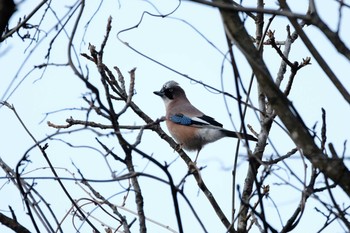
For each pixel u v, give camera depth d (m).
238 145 8.49
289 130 7.73
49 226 8.73
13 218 8.87
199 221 7.25
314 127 7.69
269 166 7.82
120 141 7.77
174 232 8.84
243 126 7.54
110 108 7.53
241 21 7.64
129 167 7.75
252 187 9.76
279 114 7.76
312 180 8.18
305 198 7.84
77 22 7.47
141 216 8.38
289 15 7.04
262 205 7.46
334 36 7.04
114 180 7.49
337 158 7.48
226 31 7.58
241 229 9.41
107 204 9.30
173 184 7.31
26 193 8.68
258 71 7.66
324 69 7.31
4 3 6.33
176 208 7.34
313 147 7.61
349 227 7.09
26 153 8.30
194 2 7.04
